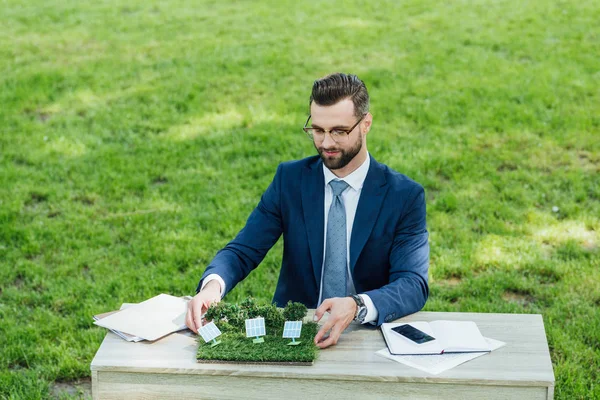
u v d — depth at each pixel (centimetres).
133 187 642
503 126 745
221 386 265
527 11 1150
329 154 297
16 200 613
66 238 559
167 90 868
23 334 441
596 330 434
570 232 555
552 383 254
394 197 312
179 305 313
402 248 312
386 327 288
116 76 917
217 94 854
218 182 648
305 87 873
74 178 660
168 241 553
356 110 291
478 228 565
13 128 770
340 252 317
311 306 325
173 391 268
